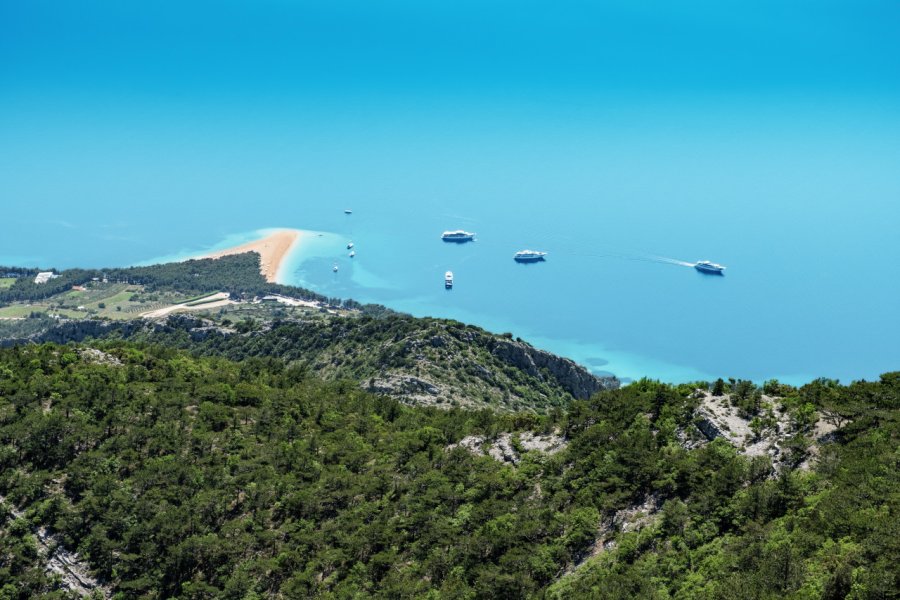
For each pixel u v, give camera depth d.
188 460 131.75
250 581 108.69
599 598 85.00
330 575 108.19
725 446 109.81
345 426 151.75
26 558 112.00
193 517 117.38
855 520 82.00
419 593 100.81
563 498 111.69
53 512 116.94
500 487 119.62
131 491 122.25
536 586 95.88
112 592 109.12
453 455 132.00
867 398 113.56
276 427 146.88
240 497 125.50
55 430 129.75
